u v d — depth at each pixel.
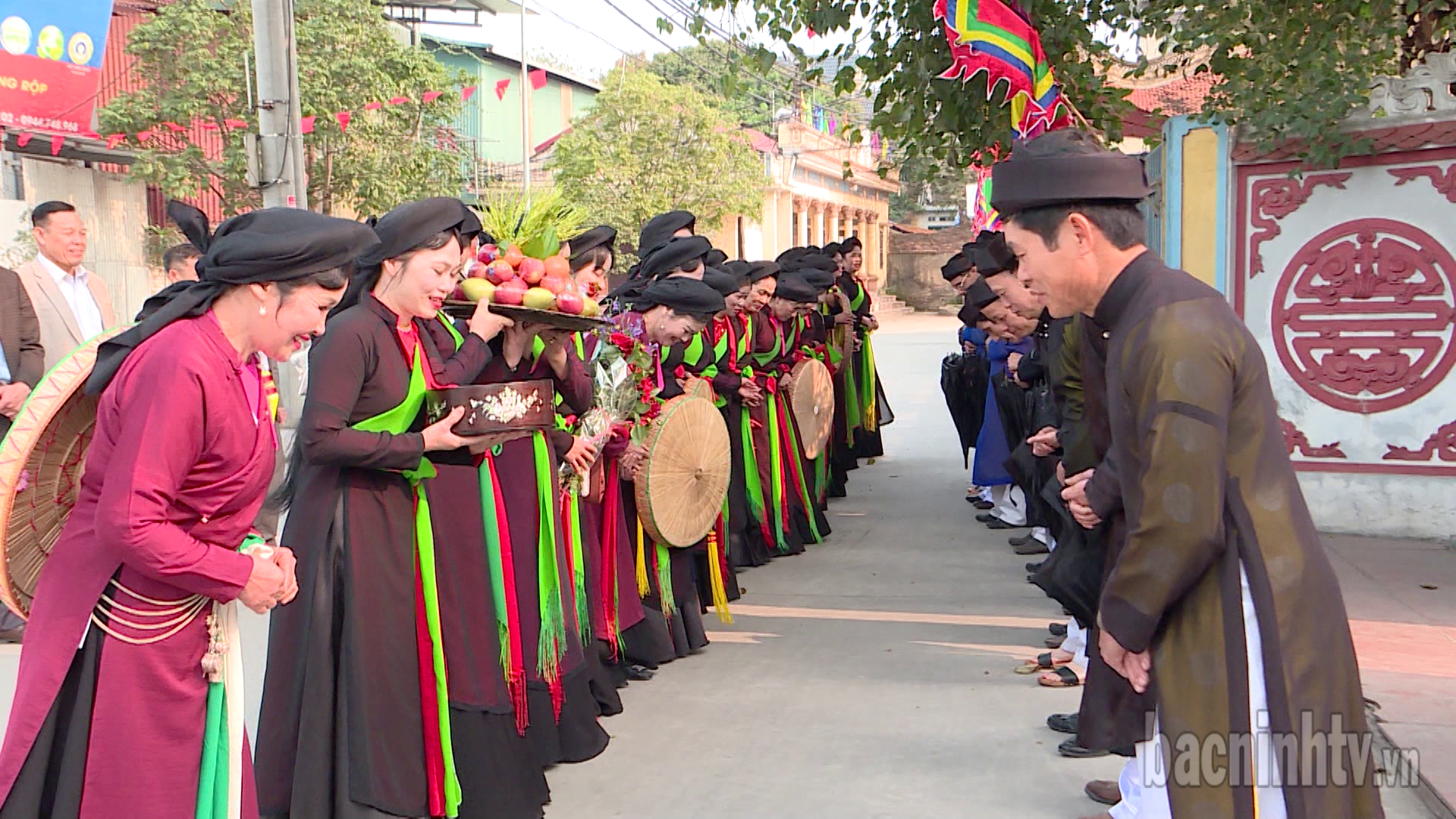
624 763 4.27
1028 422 6.26
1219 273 7.44
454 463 3.64
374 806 3.24
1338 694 2.26
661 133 30.59
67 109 17.03
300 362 10.71
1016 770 4.16
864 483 10.38
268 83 10.77
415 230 3.28
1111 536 3.45
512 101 35.53
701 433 5.32
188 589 2.53
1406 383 7.13
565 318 3.63
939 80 7.35
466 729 3.56
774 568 7.27
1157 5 7.32
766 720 4.68
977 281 5.14
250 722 4.43
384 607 3.32
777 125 40.38
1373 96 6.98
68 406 2.75
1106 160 2.45
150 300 2.83
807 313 7.87
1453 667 4.82
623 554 5.04
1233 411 2.28
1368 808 2.31
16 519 2.69
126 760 2.53
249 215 2.60
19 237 14.01
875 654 5.54
